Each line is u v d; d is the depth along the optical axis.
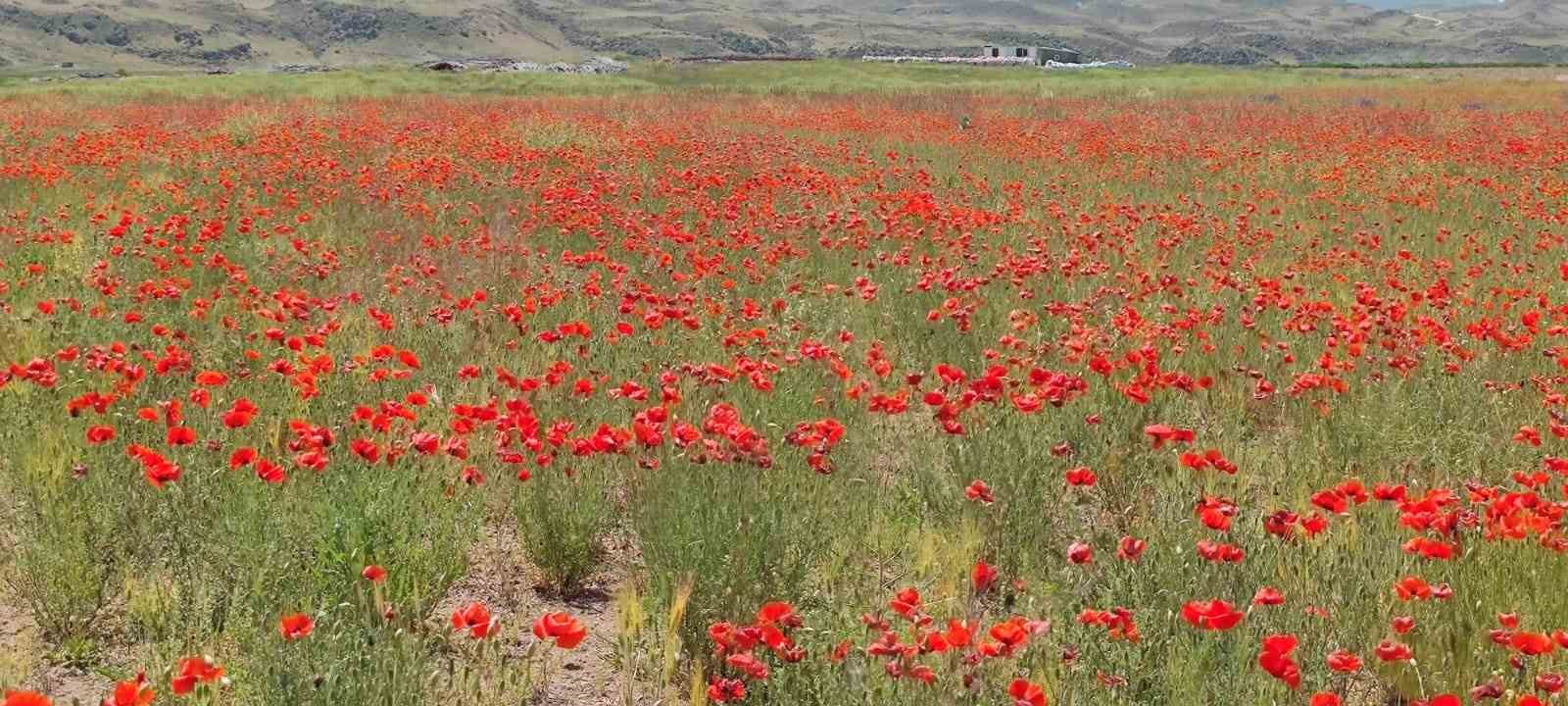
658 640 4.88
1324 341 8.70
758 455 5.07
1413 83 53.84
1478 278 11.42
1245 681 3.98
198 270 10.22
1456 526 4.77
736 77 62.59
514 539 5.97
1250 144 23.41
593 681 4.69
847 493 6.00
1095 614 3.94
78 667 4.55
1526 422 7.11
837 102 39.09
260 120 23.97
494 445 6.30
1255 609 4.42
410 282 9.91
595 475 5.75
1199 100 41.72
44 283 9.63
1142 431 6.70
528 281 10.41
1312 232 14.47
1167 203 16.61
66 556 4.73
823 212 14.66
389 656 3.99
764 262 10.87
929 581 5.38
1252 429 7.66
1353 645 4.57
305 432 5.00
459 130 22.44
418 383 7.32
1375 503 5.53
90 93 42.25
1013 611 5.13
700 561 4.80
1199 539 5.01
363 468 5.19
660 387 7.18
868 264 11.35
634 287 9.55
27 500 5.48
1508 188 17.69
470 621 3.86
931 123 28.03
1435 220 15.34
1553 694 3.97
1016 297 10.11
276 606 4.50
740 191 14.82
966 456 5.93
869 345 8.98
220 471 5.34
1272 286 9.70
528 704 4.47
